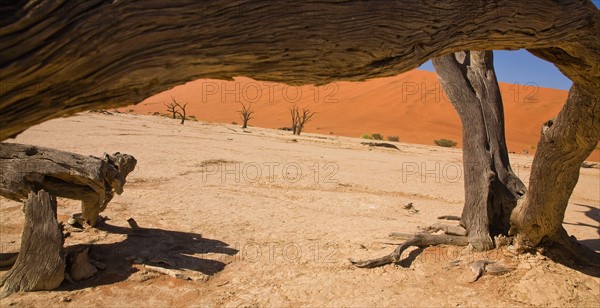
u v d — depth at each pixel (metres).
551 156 5.38
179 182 11.74
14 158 5.86
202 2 1.20
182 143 20.14
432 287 6.06
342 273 6.39
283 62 1.39
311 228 8.59
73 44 1.07
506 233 7.07
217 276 6.14
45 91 1.11
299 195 11.53
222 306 5.34
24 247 5.27
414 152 29.08
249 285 5.94
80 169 5.98
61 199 9.12
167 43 1.19
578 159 5.26
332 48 1.44
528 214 6.28
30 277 5.22
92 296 5.26
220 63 1.29
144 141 19.23
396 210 10.62
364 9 1.46
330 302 5.57
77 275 5.55
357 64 1.55
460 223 7.61
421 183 15.16
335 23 1.41
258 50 1.31
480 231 7.07
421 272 6.46
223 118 76.19
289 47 1.36
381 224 9.10
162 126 32.03
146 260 6.32
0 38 1.00
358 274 6.37
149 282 5.75
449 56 8.12
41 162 5.88
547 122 5.41
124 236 7.23
